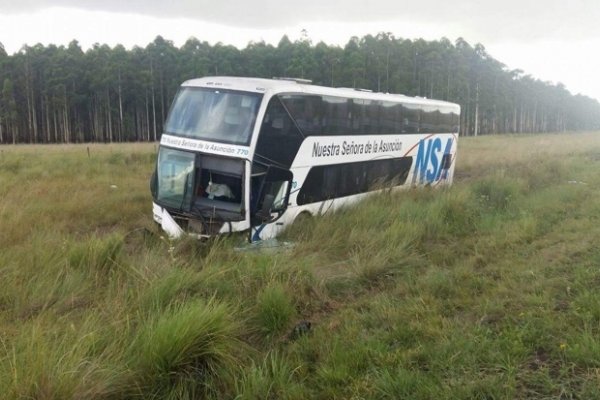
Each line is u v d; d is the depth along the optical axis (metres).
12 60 68.62
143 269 7.27
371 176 13.84
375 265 7.98
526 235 9.61
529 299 6.09
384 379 4.48
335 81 68.44
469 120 84.94
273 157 10.18
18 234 9.20
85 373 4.29
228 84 10.29
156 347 4.82
